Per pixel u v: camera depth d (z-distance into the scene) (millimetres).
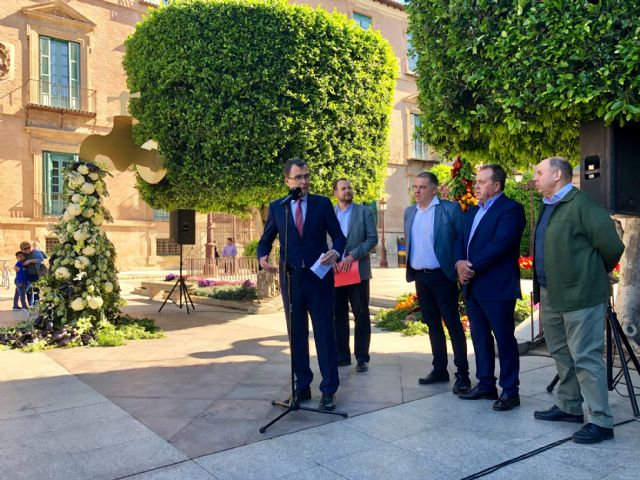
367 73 9672
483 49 4609
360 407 4012
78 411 3936
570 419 3646
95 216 7156
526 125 4629
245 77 8586
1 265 18953
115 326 7297
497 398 4164
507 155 5754
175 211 9977
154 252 22375
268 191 8719
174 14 8820
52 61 20438
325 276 4004
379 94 9938
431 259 4512
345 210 5445
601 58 3887
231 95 8578
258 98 8633
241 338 7078
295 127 8781
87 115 20859
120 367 5359
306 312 4109
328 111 9109
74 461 3029
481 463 2969
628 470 2861
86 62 21078
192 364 5496
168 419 3750
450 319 4438
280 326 8195
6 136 19500
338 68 9141
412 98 29125
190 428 3562
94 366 5402
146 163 8586
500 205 4070
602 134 4215
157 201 9805
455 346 4406
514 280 3998
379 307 10133
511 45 4332
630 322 5809
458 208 4512
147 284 13820
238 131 8531
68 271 6898
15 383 4730
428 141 5656
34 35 19953
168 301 12086
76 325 6758
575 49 3971
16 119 19719
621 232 6156
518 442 3277
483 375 4168
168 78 8703
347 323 5453
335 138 9141
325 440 3326
